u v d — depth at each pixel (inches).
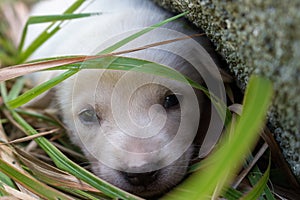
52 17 13.0
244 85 11.5
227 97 12.5
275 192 11.6
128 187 11.8
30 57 14.5
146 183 11.7
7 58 15.0
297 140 10.3
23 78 14.8
